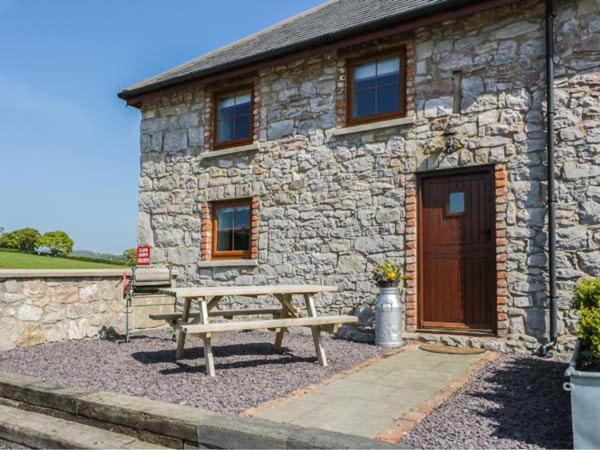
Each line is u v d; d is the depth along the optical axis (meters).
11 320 6.64
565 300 5.83
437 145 6.82
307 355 6.02
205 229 9.09
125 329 8.05
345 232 7.54
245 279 8.52
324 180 7.80
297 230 8.02
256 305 8.46
